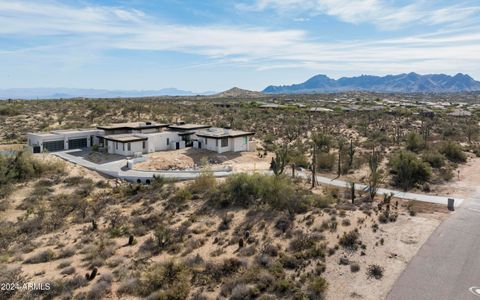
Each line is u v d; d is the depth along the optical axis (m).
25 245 24.97
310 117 101.62
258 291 18.61
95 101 108.00
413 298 18.05
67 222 29.58
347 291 18.78
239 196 33.44
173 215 30.77
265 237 25.83
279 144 65.62
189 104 128.75
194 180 40.06
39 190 36.28
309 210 30.80
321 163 49.09
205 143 56.50
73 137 56.91
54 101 106.62
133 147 52.50
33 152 52.41
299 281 19.73
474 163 51.59
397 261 21.88
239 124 83.88
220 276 20.50
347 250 23.39
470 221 28.50
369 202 33.50
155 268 20.95
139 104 103.38
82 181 40.22
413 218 29.09
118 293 18.83
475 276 20.03
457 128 84.62
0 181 36.53
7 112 78.81
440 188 39.12
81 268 21.61
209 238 26.20
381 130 81.31
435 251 23.09
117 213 31.44
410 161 41.94
